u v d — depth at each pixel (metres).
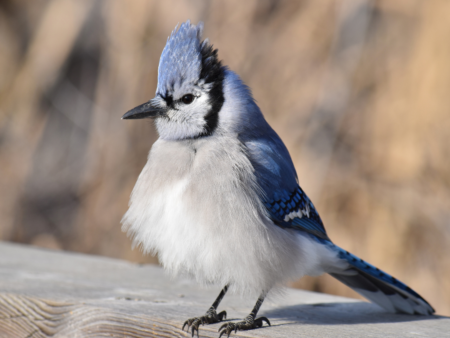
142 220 5.74
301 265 5.77
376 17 12.88
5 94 15.35
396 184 11.14
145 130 12.78
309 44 12.85
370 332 4.88
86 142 14.48
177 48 6.14
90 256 8.28
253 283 5.43
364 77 12.34
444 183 11.00
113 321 5.24
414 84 11.73
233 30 13.07
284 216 5.93
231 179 5.43
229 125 6.01
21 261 7.71
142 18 13.48
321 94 12.30
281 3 13.27
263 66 12.80
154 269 7.57
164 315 5.20
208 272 5.45
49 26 15.41
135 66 13.34
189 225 5.36
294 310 5.90
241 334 4.84
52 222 13.85
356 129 11.94
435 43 11.79
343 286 10.53
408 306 5.93
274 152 6.11
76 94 15.03
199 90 6.03
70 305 5.52
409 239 10.75
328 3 12.99
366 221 10.95
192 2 13.30
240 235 5.30
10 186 14.22
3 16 16.09
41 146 14.72
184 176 5.61
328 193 11.20
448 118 11.20
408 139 11.34
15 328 5.84
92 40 15.21
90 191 12.95
